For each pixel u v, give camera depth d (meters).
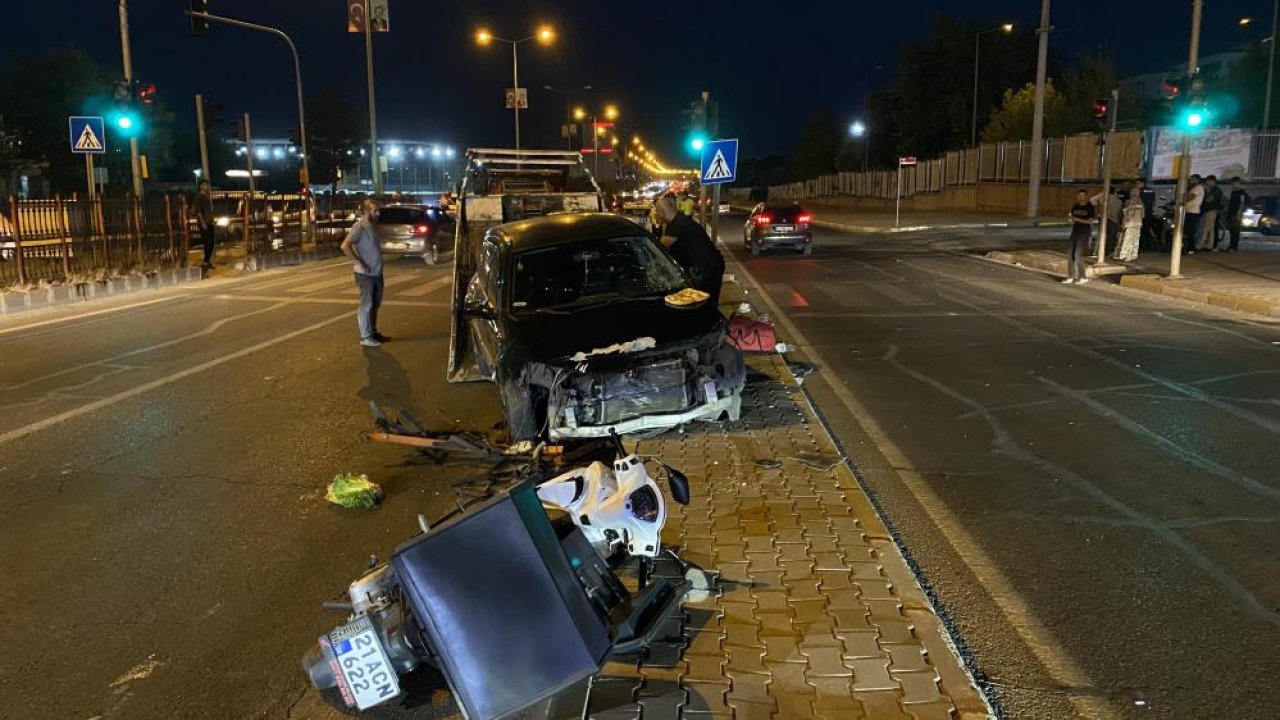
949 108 64.38
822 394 8.77
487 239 9.18
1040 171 42.59
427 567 3.22
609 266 8.07
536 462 5.72
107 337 12.73
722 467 6.29
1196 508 5.63
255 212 24.03
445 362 10.75
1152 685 3.78
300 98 35.38
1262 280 16.03
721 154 14.28
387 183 118.50
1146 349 10.61
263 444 7.48
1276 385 8.66
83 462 7.04
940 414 7.94
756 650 3.88
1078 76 49.38
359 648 3.57
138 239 19.25
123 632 4.45
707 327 7.11
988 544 5.20
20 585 4.98
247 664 4.14
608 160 39.06
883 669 3.72
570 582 3.36
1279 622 4.25
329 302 16.42
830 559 4.77
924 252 25.53
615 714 3.45
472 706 3.23
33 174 51.91
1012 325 12.56
